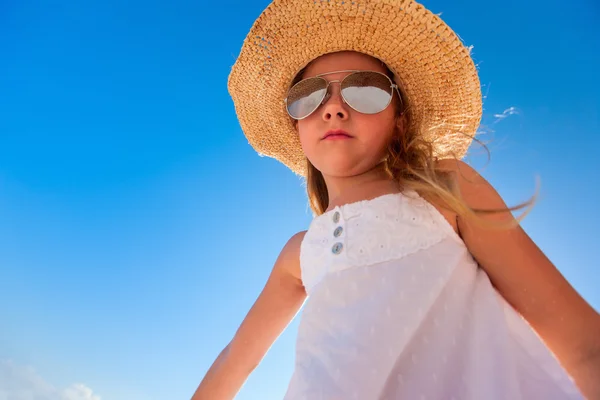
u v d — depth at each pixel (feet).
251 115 8.61
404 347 5.15
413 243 5.74
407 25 7.00
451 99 7.37
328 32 7.24
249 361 7.53
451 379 4.98
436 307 5.35
